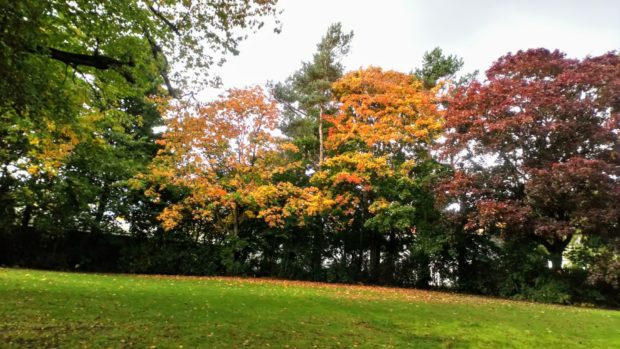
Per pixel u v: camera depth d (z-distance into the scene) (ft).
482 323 29.78
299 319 27.25
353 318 28.89
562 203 47.57
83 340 18.86
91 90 32.83
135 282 44.09
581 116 48.26
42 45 21.20
